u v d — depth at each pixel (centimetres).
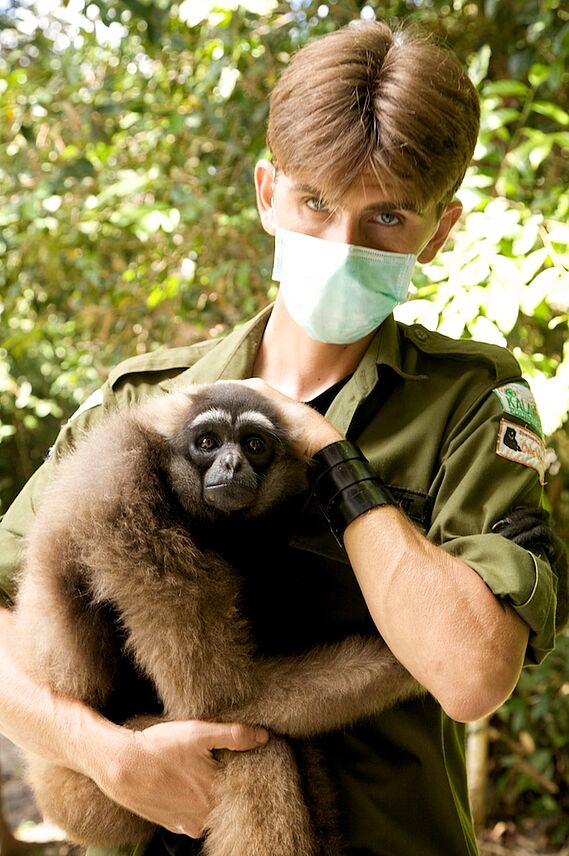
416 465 205
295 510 245
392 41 205
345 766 205
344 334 216
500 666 174
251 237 530
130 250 607
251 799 201
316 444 201
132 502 220
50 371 750
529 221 364
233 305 548
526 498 200
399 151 190
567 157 496
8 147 587
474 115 206
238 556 244
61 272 602
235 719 209
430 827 201
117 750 198
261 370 248
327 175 194
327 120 193
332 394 230
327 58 197
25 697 212
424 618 177
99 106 539
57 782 232
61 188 534
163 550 217
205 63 532
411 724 204
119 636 226
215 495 229
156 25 514
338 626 217
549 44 465
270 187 236
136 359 260
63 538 220
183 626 211
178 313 555
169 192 538
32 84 588
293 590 218
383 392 215
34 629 217
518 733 575
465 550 187
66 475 228
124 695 232
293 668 214
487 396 208
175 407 240
